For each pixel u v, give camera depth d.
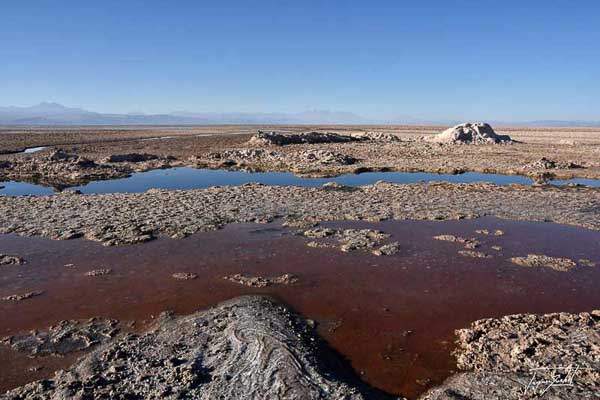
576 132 114.12
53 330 11.53
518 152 51.03
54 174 37.16
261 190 28.67
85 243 18.30
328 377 9.01
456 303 13.18
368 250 17.55
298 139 67.81
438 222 21.50
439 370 9.88
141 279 14.77
